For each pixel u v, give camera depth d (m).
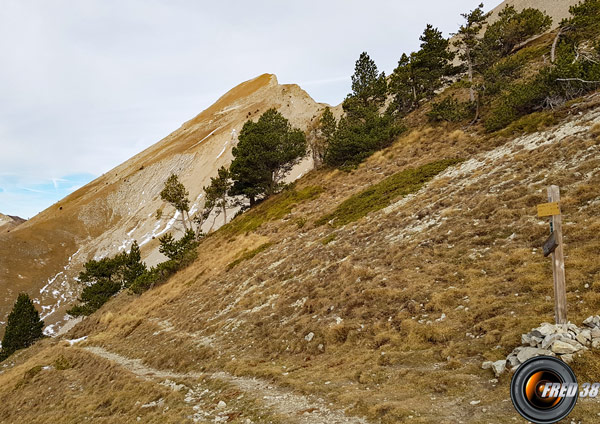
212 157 154.50
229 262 39.59
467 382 8.89
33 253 136.38
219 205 67.12
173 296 38.94
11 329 59.69
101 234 152.38
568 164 18.88
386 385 10.19
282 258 31.39
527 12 60.22
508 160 24.34
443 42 57.88
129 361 25.56
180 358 21.28
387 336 13.24
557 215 8.90
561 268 8.80
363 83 65.62
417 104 60.59
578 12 47.88
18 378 30.58
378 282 17.16
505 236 16.11
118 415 15.62
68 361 31.34
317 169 56.81
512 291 12.29
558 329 8.57
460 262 15.77
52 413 20.34
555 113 28.08
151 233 129.12
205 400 13.75
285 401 11.33
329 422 9.05
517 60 44.38
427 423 7.54
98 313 51.00
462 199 22.23
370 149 50.22
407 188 30.84
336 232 29.48
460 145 36.62
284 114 169.50
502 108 35.84
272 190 58.91
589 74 29.47
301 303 20.52
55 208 199.75
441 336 11.70
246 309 24.44
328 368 13.08
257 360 16.55
